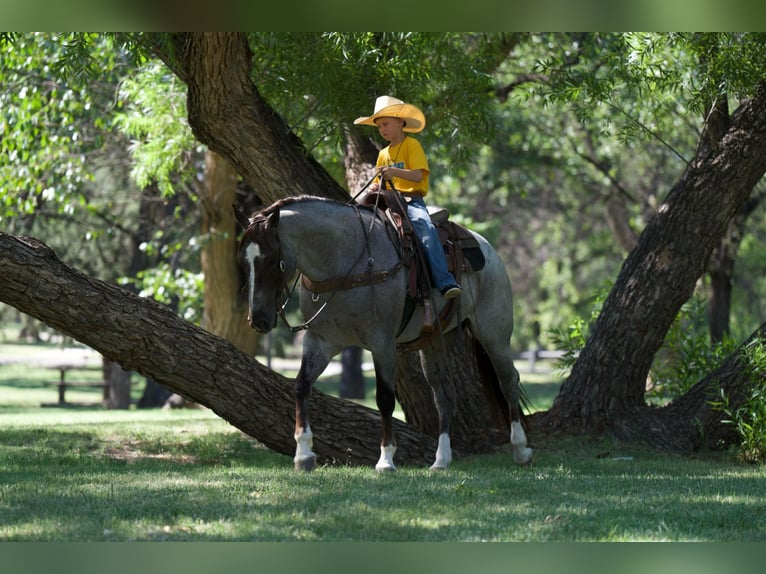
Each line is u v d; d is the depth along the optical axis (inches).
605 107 1034.1
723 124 591.8
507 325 501.7
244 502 349.1
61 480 408.8
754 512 346.6
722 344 650.2
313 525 313.1
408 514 331.9
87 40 588.7
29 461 482.3
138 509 334.6
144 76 832.9
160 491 374.0
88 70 568.7
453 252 467.5
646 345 581.0
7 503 346.9
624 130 636.7
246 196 1031.6
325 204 430.0
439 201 1528.1
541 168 1460.4
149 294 1042.1
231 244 1016.9
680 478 438.9
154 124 840.3
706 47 573.0
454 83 651.5
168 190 888.3
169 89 829.2
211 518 322.7
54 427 668.1
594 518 330.3
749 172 578.2
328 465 490.0
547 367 2138.3
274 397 490.9
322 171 590.2
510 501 362.9
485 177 1439.5
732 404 552.4
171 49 538.9
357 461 491.5
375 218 442.9
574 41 927.7
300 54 589.3
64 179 927.0
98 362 2140.7
